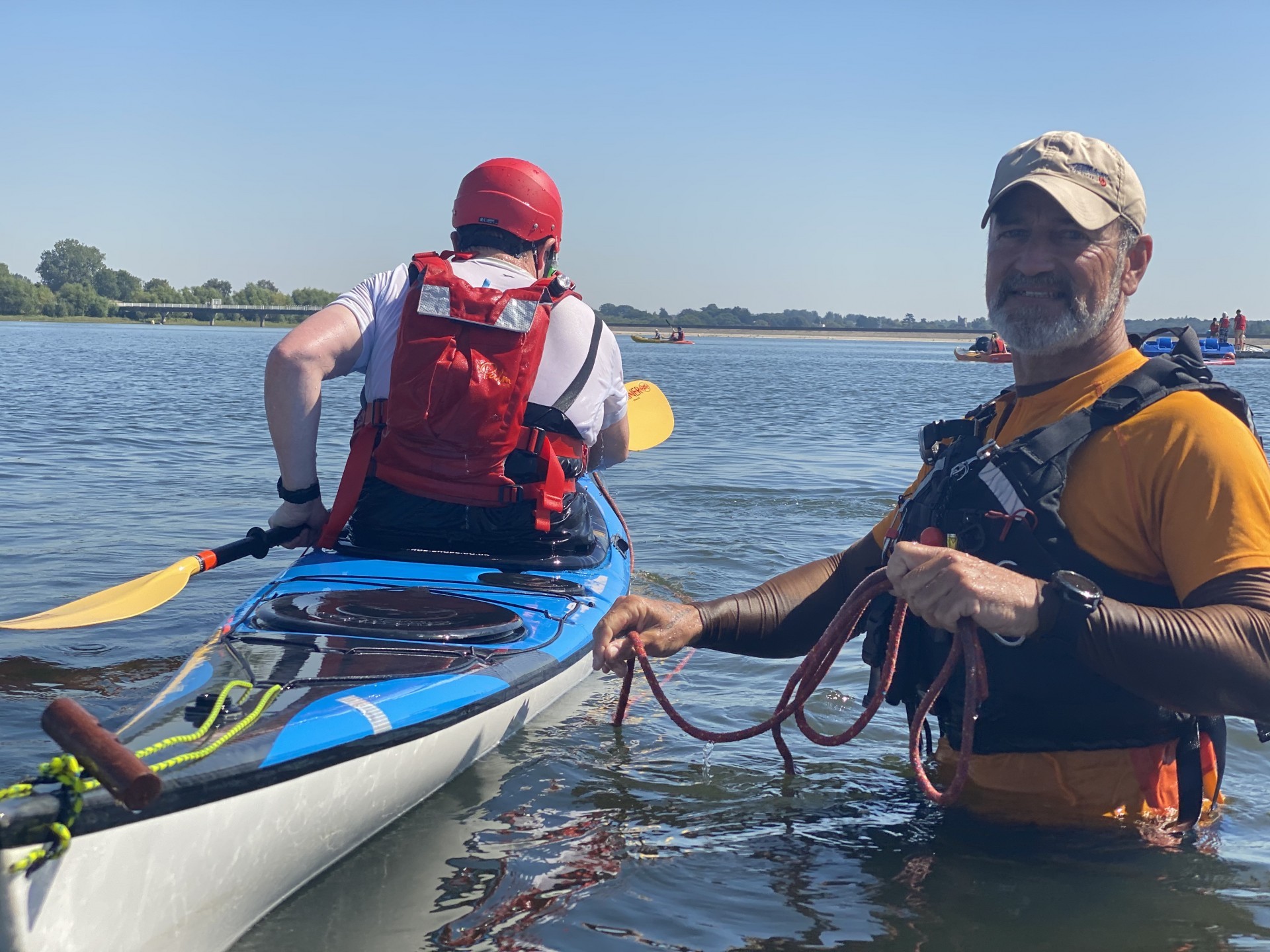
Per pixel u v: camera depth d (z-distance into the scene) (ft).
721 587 17.75
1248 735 11.07
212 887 6.43
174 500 25.64
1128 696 7.64
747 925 7.11
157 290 571.28
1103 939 6.87
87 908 5.50
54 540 20.27
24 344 167.22
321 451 36.32
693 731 8.91
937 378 126.21
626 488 29.73
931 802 8.83
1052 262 7.80
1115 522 7.49
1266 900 7.32
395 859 8.00
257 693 7.89
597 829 8.60
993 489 7.90
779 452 40.63
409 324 11.62
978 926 7.03
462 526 12.29
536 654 10.29
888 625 8.72
